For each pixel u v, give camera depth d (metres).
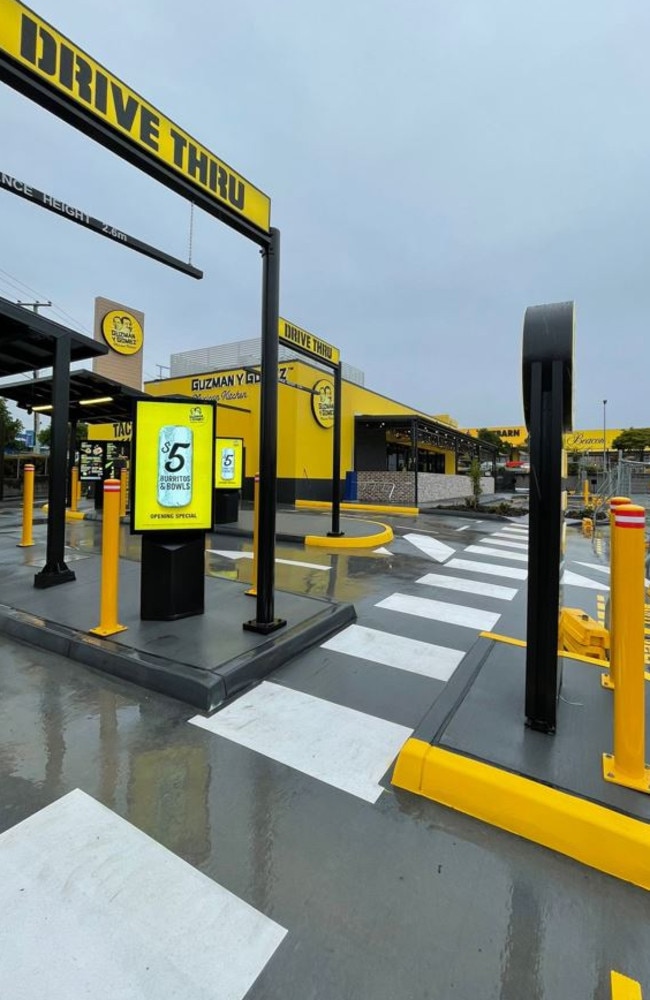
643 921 1.64
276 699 3.13
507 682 3.18
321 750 2.58
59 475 5.41
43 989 1.37
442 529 12.51
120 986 1.38
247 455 19.30
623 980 1.42
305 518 13.20
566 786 2.10
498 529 12.92
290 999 1.36
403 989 1.39
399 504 20.67
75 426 13.79
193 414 4.21
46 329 5.36
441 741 2.43
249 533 9.97
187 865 1.81
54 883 1.71
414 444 20.45
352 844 1.94
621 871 1.83
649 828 1.87
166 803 2.15
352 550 8.84
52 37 2.67
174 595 4.17
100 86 2.86
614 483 13.16
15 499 18.69
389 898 1.69
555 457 2.49
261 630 3.88
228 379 19.98
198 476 4.25
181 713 2.94
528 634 2.58
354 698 3.16
